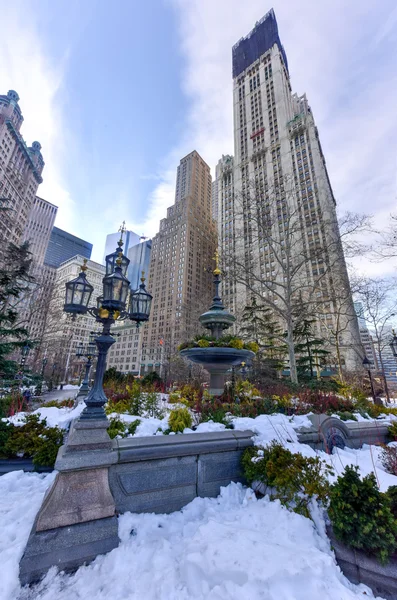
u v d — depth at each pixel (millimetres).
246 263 21859
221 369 9094
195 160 102188
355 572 2732
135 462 3668
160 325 75312
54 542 2852
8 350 12953
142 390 9586
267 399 7152
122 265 5230
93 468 3330
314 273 27766
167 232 83125
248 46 82438
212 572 2400
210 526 3164
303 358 23406
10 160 63656
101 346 4090
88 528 3051
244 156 58969
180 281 72750
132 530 3252
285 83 68938
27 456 5332
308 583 2250
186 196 87000
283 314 17172
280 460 3818
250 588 2189
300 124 47531
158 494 3717
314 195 36781
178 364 26281
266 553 2582
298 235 29516
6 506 3699
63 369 56938
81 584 2566
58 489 3141
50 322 30516
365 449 5613
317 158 42375
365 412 7977
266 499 3816
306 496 3520
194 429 5168
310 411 7082
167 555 2840
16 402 9578
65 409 9594
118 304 4375
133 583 2504
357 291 18469
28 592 2484
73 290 4676
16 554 2744
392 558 2693
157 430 5086
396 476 4273
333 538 3039
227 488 4160
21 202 60281
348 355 31234
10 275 15992
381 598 2457
